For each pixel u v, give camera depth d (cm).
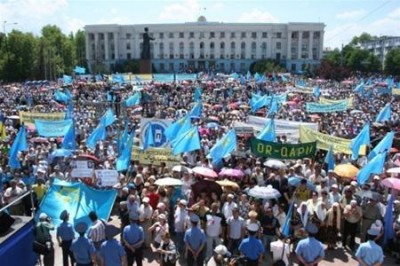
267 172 1532
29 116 2383
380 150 1641
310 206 1238
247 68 16138
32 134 2342
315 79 9669
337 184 1442
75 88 5797
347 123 2783
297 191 1311
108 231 921
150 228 1169
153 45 16262
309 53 15800
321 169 1568
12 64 9481
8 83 8750
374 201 1234
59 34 12431
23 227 733
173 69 16312
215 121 2858
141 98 4072
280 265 1013
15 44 9606
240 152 1859
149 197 1277
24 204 1291
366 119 2942
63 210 1142
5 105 4025
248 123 2225
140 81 6228
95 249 969
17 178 1440
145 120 1867
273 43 16075
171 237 1275
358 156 1855
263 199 1230
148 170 1534
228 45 16138
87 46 15938
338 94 5325
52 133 2042
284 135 2050
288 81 8231
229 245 1113
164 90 5578
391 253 1212
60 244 1055
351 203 1238
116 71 14538
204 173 1382
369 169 1377
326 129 2608
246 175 1501
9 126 2625
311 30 15675
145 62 8219
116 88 5506
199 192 1241
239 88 5991
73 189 1207
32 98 4397
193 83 6650
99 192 1209
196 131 1630
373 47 18338
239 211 1165
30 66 9781
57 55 11081
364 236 1242
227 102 4412
